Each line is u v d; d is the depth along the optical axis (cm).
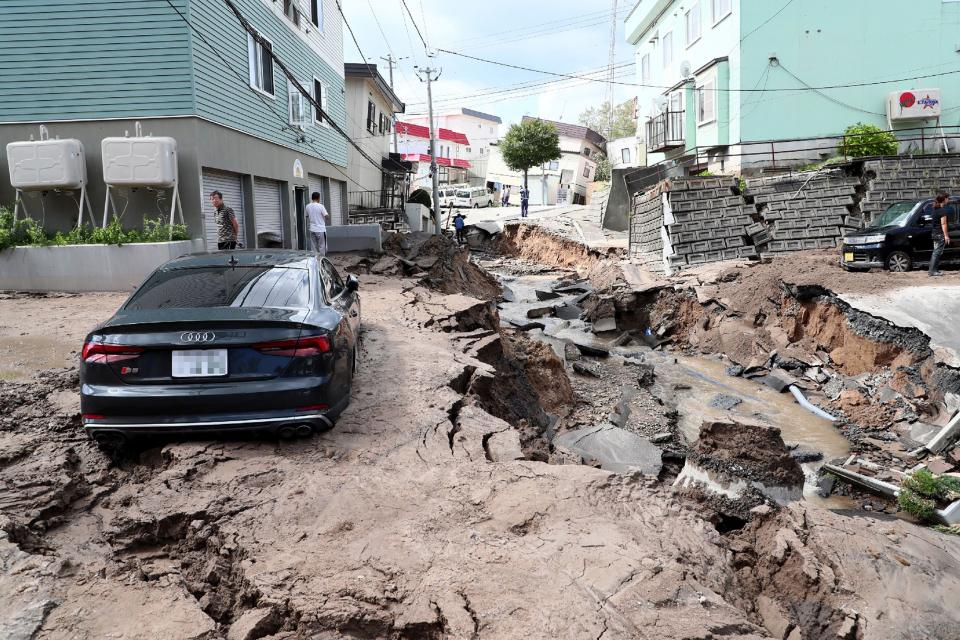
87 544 365
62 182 1248
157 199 1316
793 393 1262
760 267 1752
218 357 448
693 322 1722
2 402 546
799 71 2361
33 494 397
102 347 445
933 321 1190
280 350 457
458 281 1956
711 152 2577
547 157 5294
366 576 321
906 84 2353
